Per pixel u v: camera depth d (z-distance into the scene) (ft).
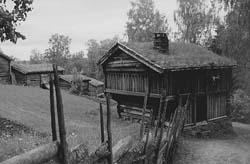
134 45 65.98
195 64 61.31
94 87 152.66
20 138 32.09
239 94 100.83
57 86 12.01
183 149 49.21
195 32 120.37
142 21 149.18
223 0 88.69
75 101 97.50
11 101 74.64
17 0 43.50
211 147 53.83
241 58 87.25
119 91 68.74
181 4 121.90
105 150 16.81
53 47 305.32
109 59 70.64
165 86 57.93
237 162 45.29
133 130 49.42
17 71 133.80
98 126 56.24
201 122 66.08
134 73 64.54
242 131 76.79
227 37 86.48
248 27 81.66
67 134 40.52
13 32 41.98
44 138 35.04
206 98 66.85
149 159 26.50
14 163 9.75
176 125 36.70
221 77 70.64
